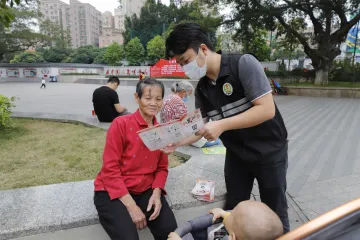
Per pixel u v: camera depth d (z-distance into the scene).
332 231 1.00
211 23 15.30
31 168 3.62
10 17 4.96
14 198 2.53
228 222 1.34
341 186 3.25
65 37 53.41
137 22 47.28
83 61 48.41
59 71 35.91
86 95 14.79
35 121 6.63
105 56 40.44
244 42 17.81
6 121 5.65
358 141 5.14
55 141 4.88
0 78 35.50
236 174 2.08
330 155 4.37
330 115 8.06
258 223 1.20
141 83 2.07
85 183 2.88
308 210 2.73
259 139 1.80
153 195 2.09
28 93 16.55
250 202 1.31
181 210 2.50
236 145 1.91
